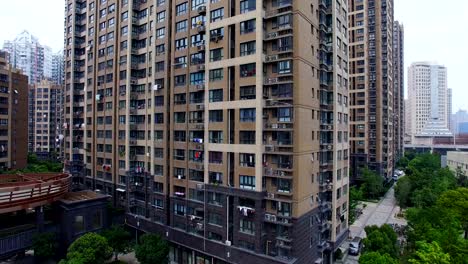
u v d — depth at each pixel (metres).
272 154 42.94
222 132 47.06
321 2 48.66
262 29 42.66
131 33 65.88
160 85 58.53
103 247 46.84
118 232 53.59
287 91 41.62
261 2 42.44
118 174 69.12
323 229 49.09
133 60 66.50
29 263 52.09
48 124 140.88
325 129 50.00
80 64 83.88
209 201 49.03
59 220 56.75
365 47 105.88
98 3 75.94
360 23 106.56
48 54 190.75
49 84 142.12
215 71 48.03
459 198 60.50
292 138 41.34
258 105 42.44
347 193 59.78
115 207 67.44
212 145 48.28
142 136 65.56
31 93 142.25
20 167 103.00
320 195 49.44
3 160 97.62
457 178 101.88
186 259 54.03
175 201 55.12
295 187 41.06
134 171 66.44
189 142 52.66
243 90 44.56
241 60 44.41
